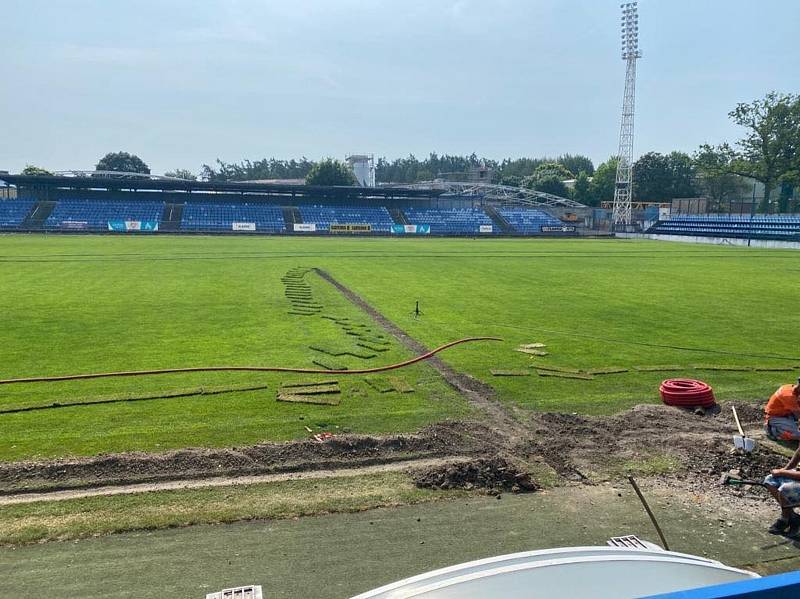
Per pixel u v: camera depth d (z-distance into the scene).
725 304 24.56
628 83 85.94
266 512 7.50
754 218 75.69
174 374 13.50
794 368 15.12
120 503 7.65
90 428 10.29
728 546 7.00
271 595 5.84
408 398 12.25
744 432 10.70
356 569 6.32
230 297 24.25
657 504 8.03
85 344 16.17
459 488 8.35
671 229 84.00
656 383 13.74
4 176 76.31
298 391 12.43
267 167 199.62
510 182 151.12
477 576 3.67
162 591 5.88
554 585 3.67
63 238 62.19
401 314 21.56
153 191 88.25
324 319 20.25
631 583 3.76
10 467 8.50
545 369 14.60
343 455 9.33
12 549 6.58
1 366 13.98
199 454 9.05
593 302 24.80
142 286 26.77
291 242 62.56
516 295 26.48
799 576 2.80
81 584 5.96
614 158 129.00
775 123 86.56
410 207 97.62
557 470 9.05
